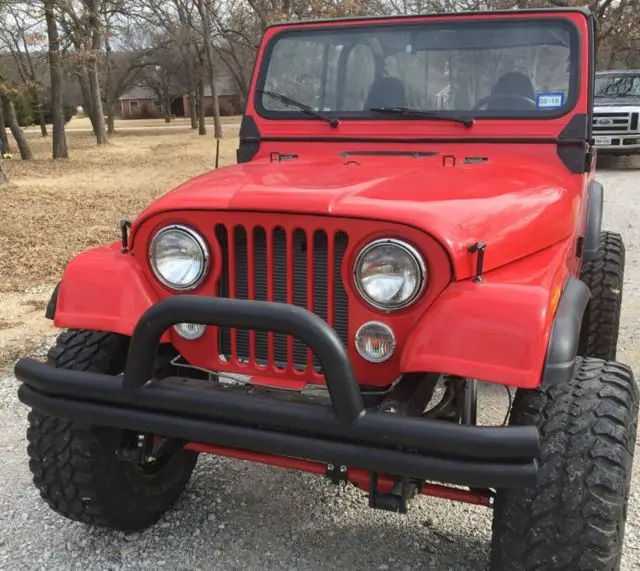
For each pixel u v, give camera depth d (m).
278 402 2.16
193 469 3.50
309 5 21.81
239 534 3.09
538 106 3.38
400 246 2.20
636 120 14.87
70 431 2.74
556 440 2.18
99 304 2.56
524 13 3.47
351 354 2.36
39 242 9.41
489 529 3.10
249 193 2.40
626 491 2.17
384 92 3.58
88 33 26.45
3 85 20.95
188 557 2.94
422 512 3.23
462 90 3.48
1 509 3.30
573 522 2.12
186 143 28.77
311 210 2.27
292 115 3.69
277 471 3.60
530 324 2.10
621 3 24.05
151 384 2.28
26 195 13.72
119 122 57.75
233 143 27.77
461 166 3.13
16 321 6.20
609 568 2.14
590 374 2.35
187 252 2.44
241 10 32.19
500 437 1.94
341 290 2.35
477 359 2.11
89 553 2.97
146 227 2.53
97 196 13.79
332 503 3.31
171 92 55.28
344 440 2.10
